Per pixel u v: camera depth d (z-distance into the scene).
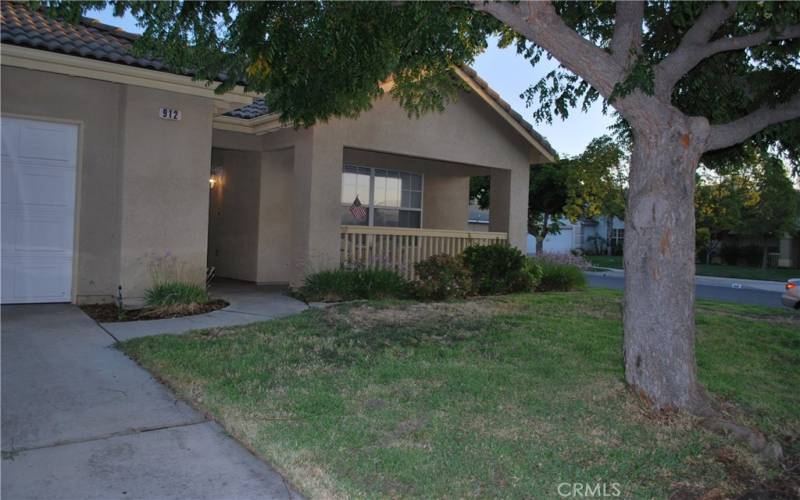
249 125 11.63
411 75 8.29
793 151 7.27
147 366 5.68
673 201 4.95
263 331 7.15
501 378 5.64
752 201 26.05
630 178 5.23
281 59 6.62
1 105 8.14
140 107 8.78
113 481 3.54
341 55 6.81
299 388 5.12
